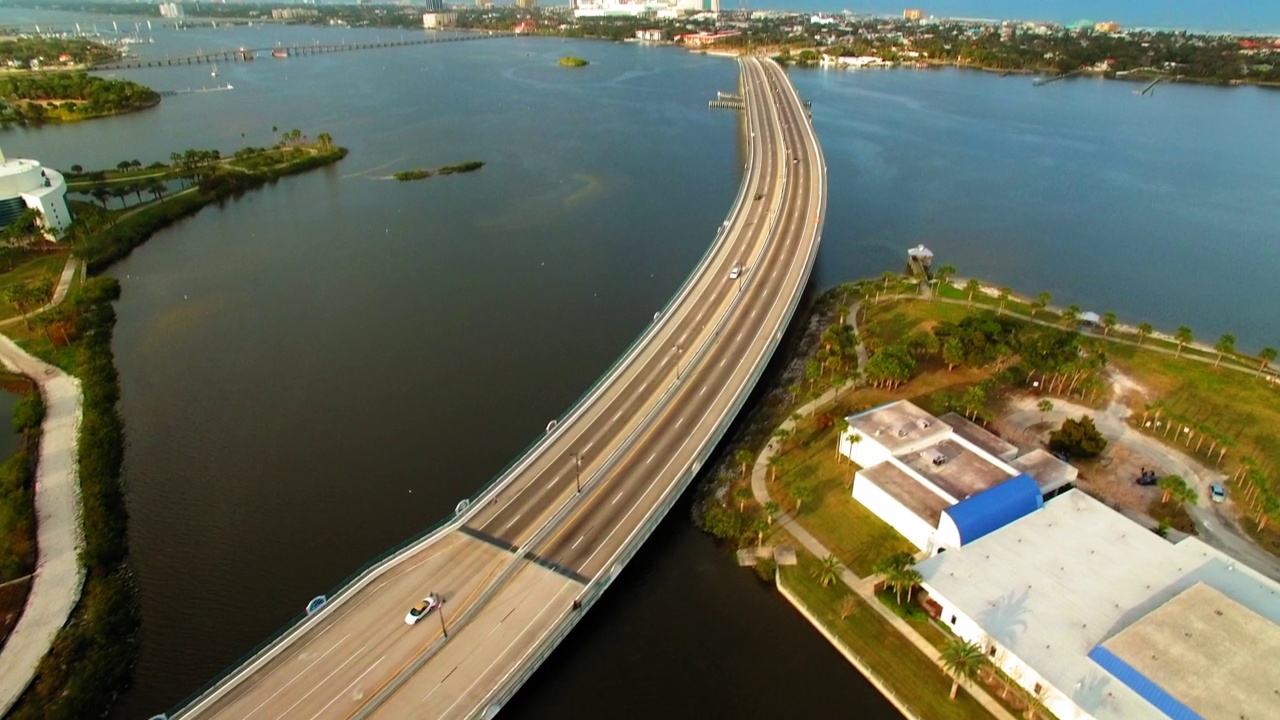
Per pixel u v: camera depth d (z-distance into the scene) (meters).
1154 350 167.75
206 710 85.94
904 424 131.88
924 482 117.12
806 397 151.12
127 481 130.75
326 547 116.25
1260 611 93.00
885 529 115.75
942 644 95.88
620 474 124.75
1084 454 130.88
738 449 137.00
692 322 173.62
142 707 92.38
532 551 108.81
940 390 152.38
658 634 101.56
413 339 179.75
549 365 168.25
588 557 107.69
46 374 163.25
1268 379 154.50
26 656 96.75
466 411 150.88
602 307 197.00
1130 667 82.62
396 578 104.44
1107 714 79.94
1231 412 143.88
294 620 98.38
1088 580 97.75
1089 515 109.75
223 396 156.12
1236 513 118.06
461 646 94.19
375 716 85.19
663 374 153.62
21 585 107.69
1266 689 79.50
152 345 177.50
